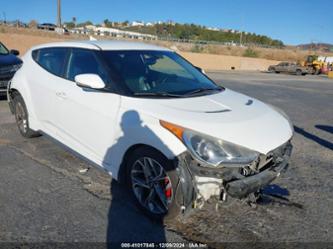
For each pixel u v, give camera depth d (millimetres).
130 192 3232
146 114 2959
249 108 3332
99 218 3066
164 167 2830
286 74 35438
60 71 4129
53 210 3158
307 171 4547
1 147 4730
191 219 3123
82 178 3854
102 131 3387
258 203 3488
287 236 2943
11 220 2965
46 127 4383
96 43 3992
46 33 43594
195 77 4082
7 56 8031
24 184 3652
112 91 3338
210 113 2979
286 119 3477
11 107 5379
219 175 2697
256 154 2762
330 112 9469
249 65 46781
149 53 4035
